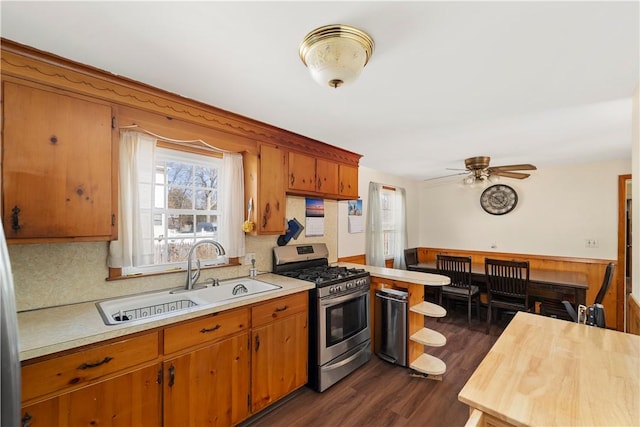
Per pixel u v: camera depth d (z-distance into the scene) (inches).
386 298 109.0
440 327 145.3
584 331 57.6
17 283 58.6
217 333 67.3
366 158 142.3
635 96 69.1
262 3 40.7
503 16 43.2
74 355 48.3
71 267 65.1
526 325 61.3
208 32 47.4
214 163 94.2
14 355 36.3
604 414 32.7
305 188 108.9
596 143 113.5
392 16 43.3
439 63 56.7
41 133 54.7
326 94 70.9
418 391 90.0
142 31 47.3
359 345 103.9
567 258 162.7
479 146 119.3
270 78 63.3
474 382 39.5
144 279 76.1
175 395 60.1
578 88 66.9
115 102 64.1
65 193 57.3
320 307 89.9
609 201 151.9
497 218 188.4
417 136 105.3
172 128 73.7
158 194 82.0
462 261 151.1
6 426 35.0
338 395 88.0
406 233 199.8
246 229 93.3
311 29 46.4
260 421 76.3
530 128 95.7
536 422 31.6
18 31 47.4
